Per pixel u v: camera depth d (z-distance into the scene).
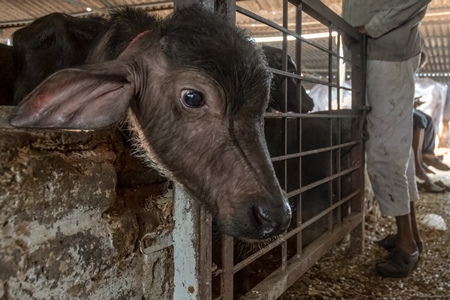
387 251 1.37
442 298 1.07
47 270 0.45
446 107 4.93
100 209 0.51
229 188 0.53
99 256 0.51
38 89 0.47
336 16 1.10
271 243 0.81
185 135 0.55
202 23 0.55
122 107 0.56
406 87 1.21
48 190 0.45
